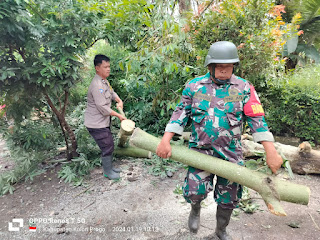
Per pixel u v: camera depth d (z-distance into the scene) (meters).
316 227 2.18
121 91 4.85
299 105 4.10
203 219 2.31
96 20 2.87
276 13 3.26
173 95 3.90
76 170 3.36
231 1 3.27
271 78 4.03
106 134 3.00
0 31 2.45
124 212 2.47
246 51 3.22
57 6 2.59
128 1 3.12
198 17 3.58
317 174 3.28
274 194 1.52
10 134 3.40
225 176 1.62
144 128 4.38
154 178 3.17
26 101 3.10
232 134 1.67
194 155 1.70
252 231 2.14
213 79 1.64
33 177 3.28
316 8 5.71
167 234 2.12
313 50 6.05
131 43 3.67
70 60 2.92
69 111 4.00
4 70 2.55
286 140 4.39
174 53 3.53
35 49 2.80
